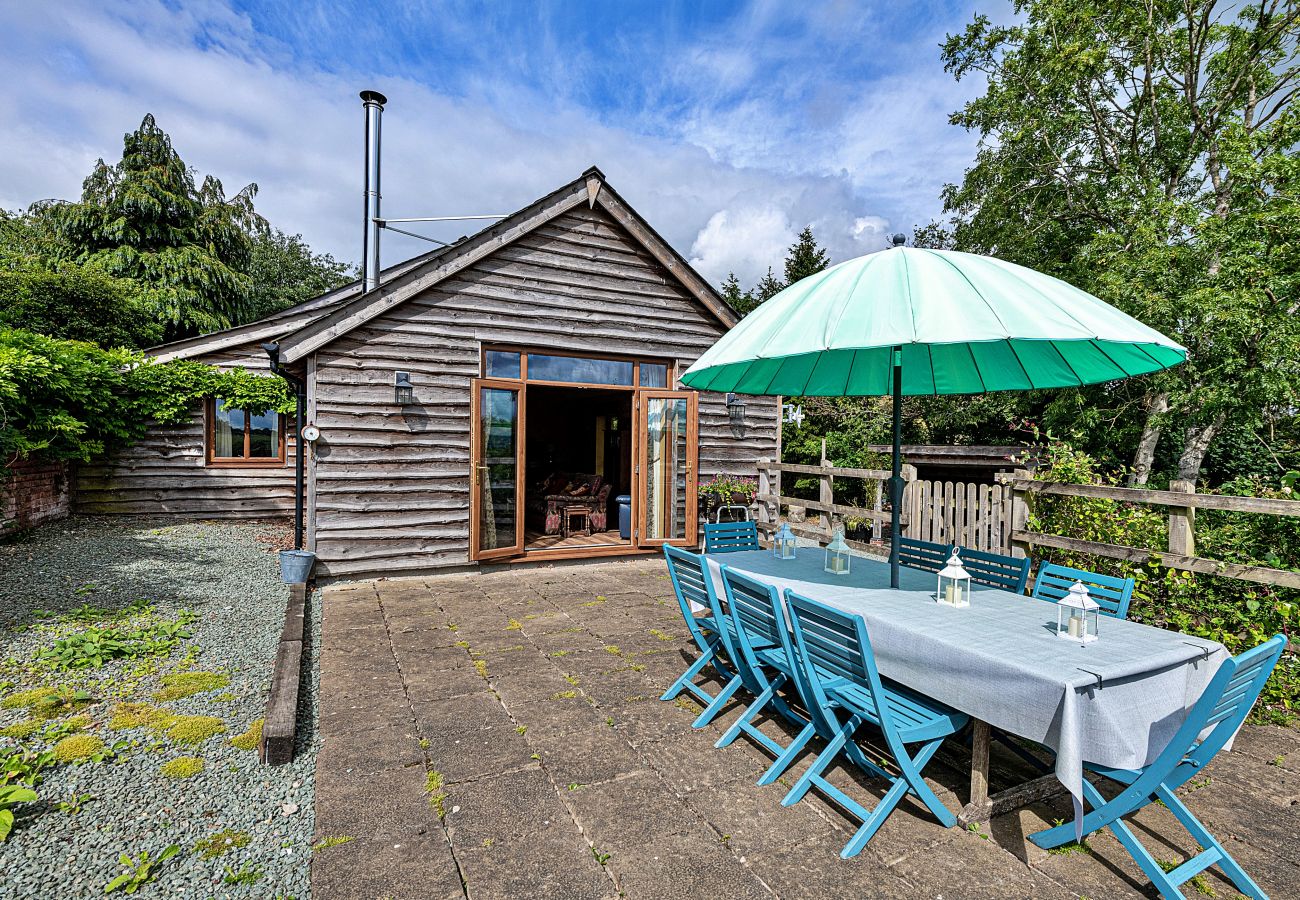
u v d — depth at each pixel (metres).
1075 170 15.05
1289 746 3.39
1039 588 3.86
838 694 2.91
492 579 7.32
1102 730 2.23
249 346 11.23
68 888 2.18
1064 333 2.48
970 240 17.00
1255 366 9.84
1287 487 4.45
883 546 7.04
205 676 4.10
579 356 8.21
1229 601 4.30
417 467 7.30
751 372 4.33
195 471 10.49
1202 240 10.37
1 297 13.89
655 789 2.93
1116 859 2.45
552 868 2.37
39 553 6.89
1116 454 14.34
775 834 2.60
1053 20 13.84
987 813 2.69
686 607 4.02
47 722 3.40
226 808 2.70
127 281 16.86
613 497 12.01
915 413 18.08
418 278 7.19
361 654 4.70
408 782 2.95
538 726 3.56
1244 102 13.41
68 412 8.53
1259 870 2.39
